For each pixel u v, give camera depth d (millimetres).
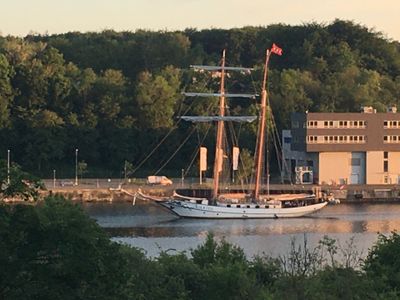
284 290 105312
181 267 119875
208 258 132375
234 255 133250
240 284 113562
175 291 112875
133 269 113875
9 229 81312
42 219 82000
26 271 80188
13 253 80438
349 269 111312
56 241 81750
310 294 103188
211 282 114938
